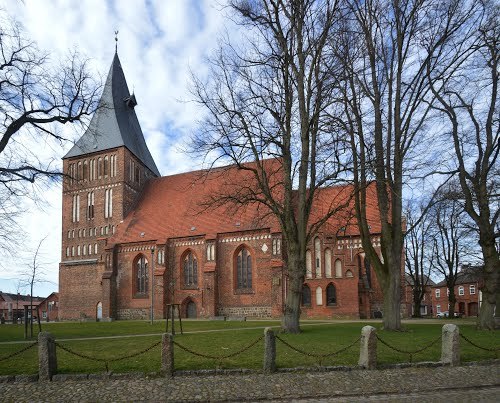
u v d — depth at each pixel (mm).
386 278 23234
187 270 50656
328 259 44688
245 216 49188
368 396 11398
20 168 22094
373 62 23703
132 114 62844
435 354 15070
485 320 24375
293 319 22172
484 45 23234
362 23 23656
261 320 40562
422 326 27094
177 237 50906
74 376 12523
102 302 52188
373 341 13633
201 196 54625
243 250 48094
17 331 30734
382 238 23656
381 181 23062
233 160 23672
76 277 56031
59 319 55906
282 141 24047
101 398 11117
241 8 22781
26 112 22688
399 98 23719
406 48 23734
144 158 63250
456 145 25109
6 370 13320
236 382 12195
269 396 11289
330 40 23203
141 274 52375
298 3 22531
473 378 12859
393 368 13594
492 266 24656
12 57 21578
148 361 14148
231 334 22500
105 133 58281
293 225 22812
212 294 47219
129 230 54625
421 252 53969
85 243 57281
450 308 50375
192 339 19984
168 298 50250
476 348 16266
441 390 11945
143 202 58688
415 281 54156
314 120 22953
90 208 57875
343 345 16766
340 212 34438
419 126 23562
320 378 12594
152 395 11297
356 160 23406
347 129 22344
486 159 25141
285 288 44406
